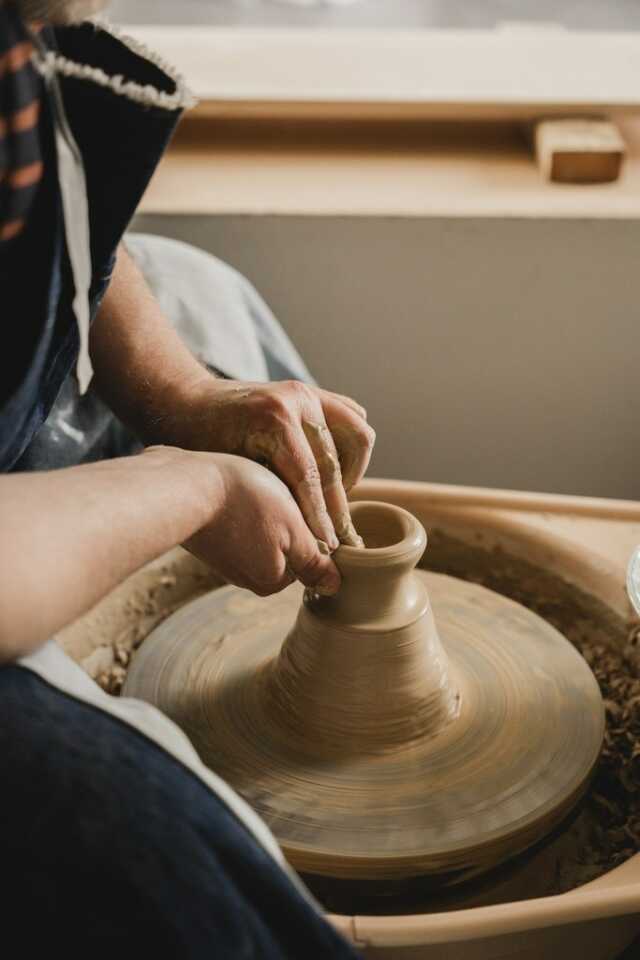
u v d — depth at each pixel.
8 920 0.64
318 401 1.13
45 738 0.69
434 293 2.12
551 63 2.37
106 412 1.52
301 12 2.87
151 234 2.08
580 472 2.29
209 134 2.36
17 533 0.70
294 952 0.69
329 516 1.09
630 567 1.24
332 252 2.08
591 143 2.10
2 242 0.80
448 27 2.81
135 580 1.40
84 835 0.65
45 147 0.79
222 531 0.92
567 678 1.20
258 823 0.73
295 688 1.10
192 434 1.12
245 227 2.06
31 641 0.71
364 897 0.99
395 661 1.07
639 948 1.09
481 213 2.03
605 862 1.11
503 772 1.06
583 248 2.05
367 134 2.37
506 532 1.45
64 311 0.92
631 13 2.88
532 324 2.14
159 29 2.58
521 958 0.88
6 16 0.72
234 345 1.65
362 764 1.06
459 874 0.99
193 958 0.62
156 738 0.74
